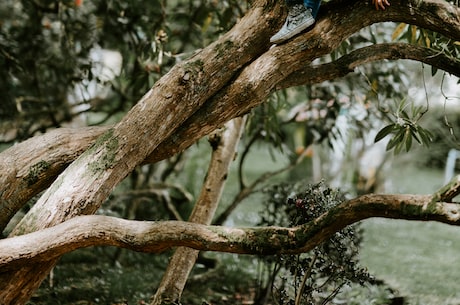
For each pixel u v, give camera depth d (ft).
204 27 18.81
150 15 21.20
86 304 16.53
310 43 11.33
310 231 9.93
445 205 9.24
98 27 21.20
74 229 9.91
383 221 28.68
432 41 13.62
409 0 11.35
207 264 20.42
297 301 12.85
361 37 18.40
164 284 14.02
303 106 20.80
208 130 11.69
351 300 17.04
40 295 16.74
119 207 22.22
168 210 22.16
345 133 20.25
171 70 11.26
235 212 28.04
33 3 22.34
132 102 21.38
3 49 21.62
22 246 9.85
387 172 34.91
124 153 10.82
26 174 11.41
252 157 45.42
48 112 22.11
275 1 11.52
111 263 21.09
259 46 11.62
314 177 31.55
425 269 20.76
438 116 30.37
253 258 21.66
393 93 19.45
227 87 11.50
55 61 23.24
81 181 10.61
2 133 22.52
